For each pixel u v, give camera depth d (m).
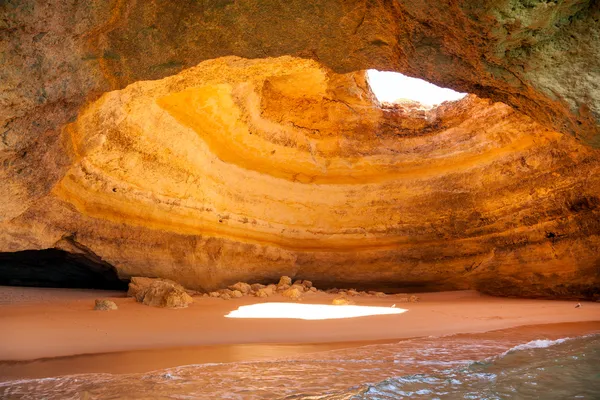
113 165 9.77
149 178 10.41
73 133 7.44
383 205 13.36
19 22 5.37
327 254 13.45
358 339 6.87
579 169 10.77
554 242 11.50
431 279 13.34
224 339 6.63
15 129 6.29
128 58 6.36
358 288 13.91
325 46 6.47
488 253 12.52
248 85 11.72
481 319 8.67
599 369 5.25
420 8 5.68
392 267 13.41
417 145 13.07
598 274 11.16
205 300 10.35
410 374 4.97
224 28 6.25
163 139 10.38
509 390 4.55
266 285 13.06
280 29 6.28
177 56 6.43
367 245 13.51
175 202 10.92
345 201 13.48
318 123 13.22
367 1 5.96
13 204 7.12
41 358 5.32
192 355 5.68
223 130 11.78
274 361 5.45
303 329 7.49
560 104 6.16
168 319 7.93
